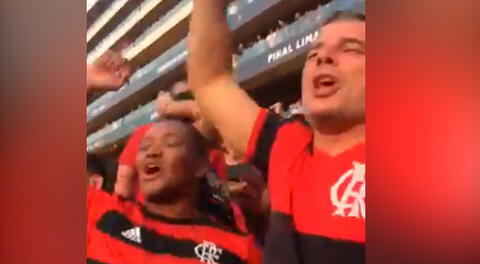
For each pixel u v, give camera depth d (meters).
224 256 1.69
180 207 1.75
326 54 1.57
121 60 1.83
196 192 1.73
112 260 1.83
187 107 1.74
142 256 1.79
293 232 1.61
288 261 1.61
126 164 1.82
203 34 1.71
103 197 1.85
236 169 1.68
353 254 1.55
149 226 1.78
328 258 1.57
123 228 1.82
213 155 1.71
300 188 1.61
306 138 1.60
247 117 1.66
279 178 1.63
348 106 1.56
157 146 1.77
